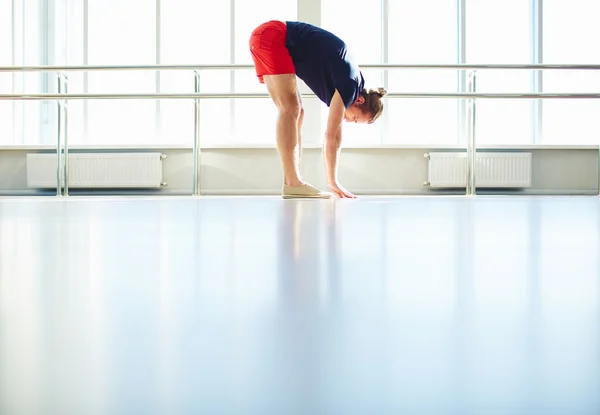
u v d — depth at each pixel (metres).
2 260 0.45
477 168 3.95
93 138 4.34
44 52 4.72
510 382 0.15
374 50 4.83
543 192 3.92
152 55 4.76
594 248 0.53
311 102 4.19
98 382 0.15
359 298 0.28
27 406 0.13
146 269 0.40
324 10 4.79
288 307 0.26
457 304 0.27
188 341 0.20
